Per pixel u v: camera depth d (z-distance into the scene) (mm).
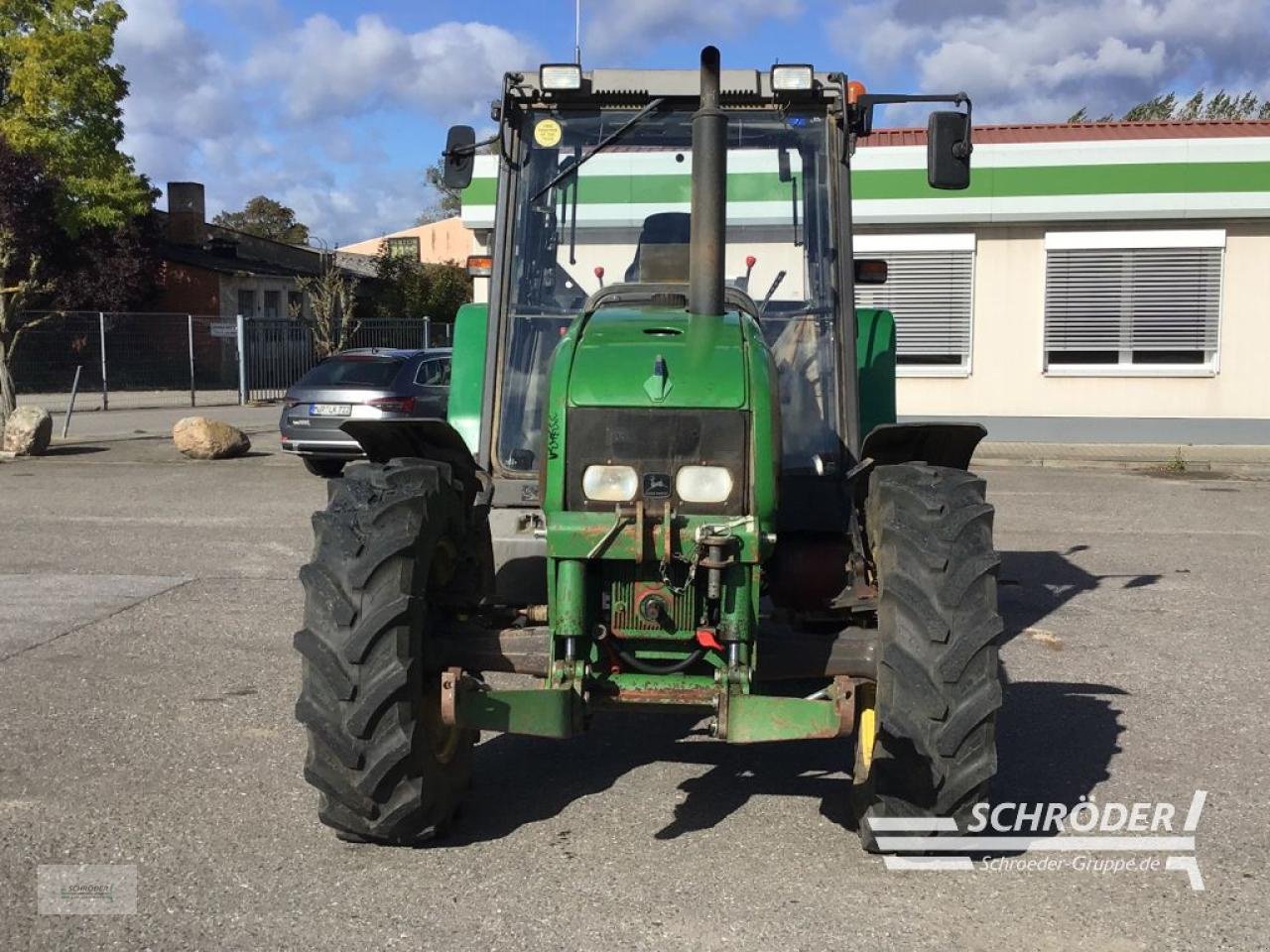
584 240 5875
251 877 4227
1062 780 5195
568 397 4309
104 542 10633
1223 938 3814
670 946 3742
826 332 5598
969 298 18062
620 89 5805
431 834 4418
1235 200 17203
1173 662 7094
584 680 4312
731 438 4250
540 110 5891
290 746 5574
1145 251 17734
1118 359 18078
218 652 7160
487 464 5609
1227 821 4754
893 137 18906
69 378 25625
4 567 9570
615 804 4945
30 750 5492
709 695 4215
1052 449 17469
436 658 4418
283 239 71125
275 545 10531
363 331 30469
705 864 4352
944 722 4051
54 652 7133
